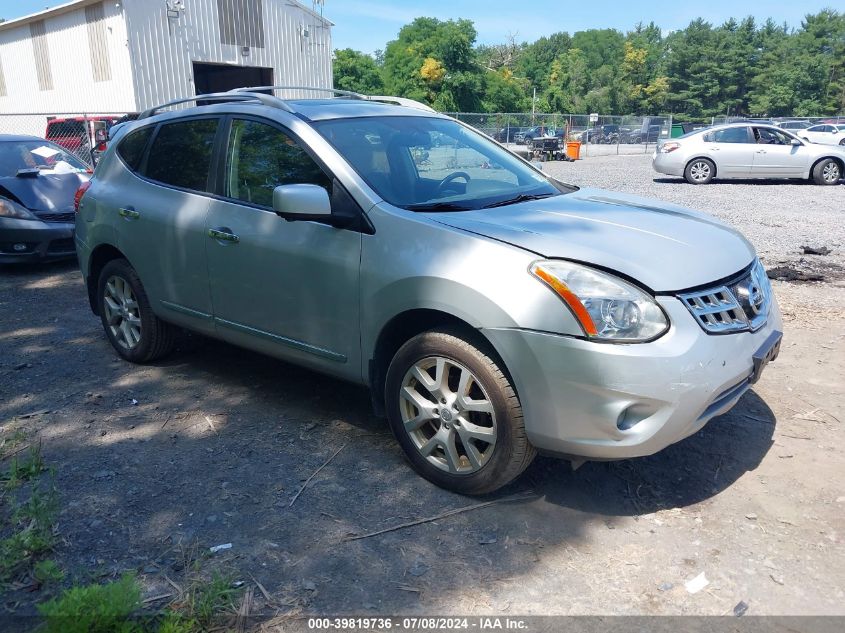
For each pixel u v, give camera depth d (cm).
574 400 290
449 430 327
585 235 323
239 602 262
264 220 389
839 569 280
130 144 502
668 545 296
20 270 843
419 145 411
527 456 313
